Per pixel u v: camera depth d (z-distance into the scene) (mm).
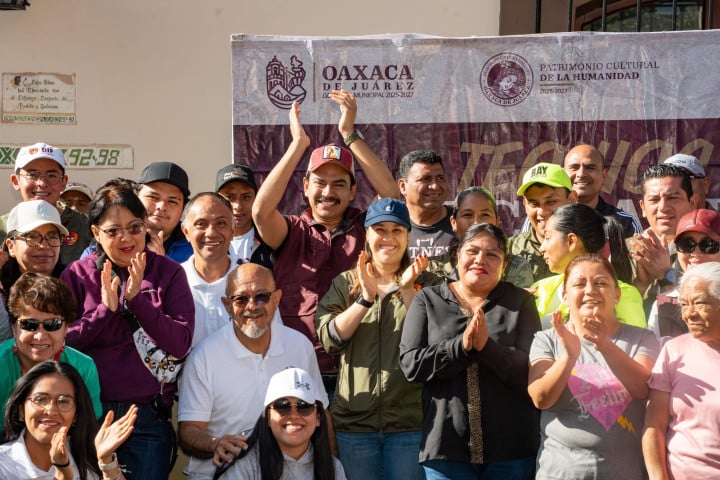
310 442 4133
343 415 4500
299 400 4016
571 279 3902
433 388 4168
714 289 3715
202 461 4305
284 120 6086
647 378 3826
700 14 8008
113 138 7074
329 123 6086
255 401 4367
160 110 7086
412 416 4449
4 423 3902
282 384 4051
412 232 5320
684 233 4359
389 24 7141
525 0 7664
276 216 5039
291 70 6074
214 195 4848
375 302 4551
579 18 7988
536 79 6027
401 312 4531
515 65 6031
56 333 4039
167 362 4367
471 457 4070
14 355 4113
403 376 4453
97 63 7062
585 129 6023
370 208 4684
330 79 6070
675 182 4910
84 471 3867
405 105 6074
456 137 6066
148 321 4191
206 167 7125
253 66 6078
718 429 3641
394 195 5426
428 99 6066
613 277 3908
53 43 7035
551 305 4344
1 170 7020
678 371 3770
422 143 6074
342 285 4695
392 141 6078
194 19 7098
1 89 7012
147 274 4461
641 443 3826
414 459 4406
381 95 6070
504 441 4078
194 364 4383
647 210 4996
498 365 4023
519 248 5152
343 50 6066
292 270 5059
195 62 7102
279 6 7109
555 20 7754
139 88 7086
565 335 3797
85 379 4125
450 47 6051
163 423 4426
